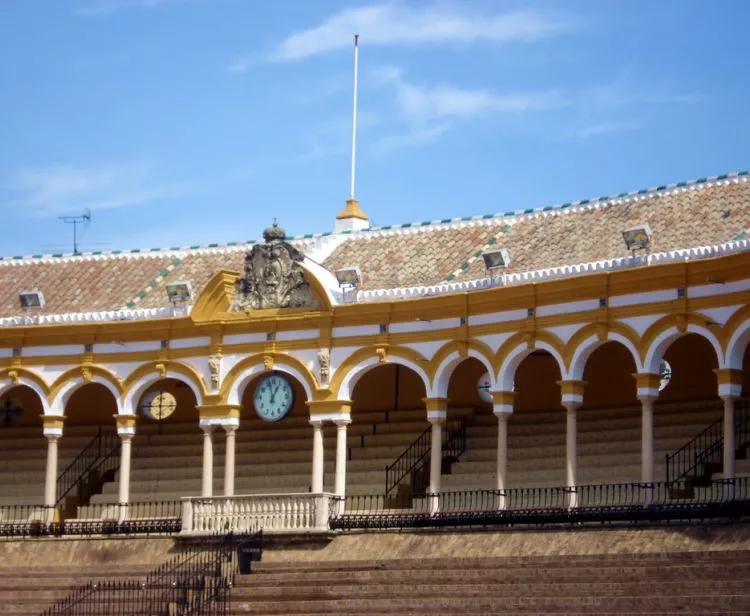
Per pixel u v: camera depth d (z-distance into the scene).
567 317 67.81
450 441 75.12
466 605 59.00
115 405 82.69
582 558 60.75
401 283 73.19
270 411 74.56
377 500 72.31
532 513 65.81
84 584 69.12
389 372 78.62
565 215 72.69
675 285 65.38
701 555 58.38
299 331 73.69
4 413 84.31
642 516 63.22
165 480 79.38
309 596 62.75
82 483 79.81
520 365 75.81
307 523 70.12
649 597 56.00
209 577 65.56
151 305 77.50
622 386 73.75
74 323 77.00
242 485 77.62
